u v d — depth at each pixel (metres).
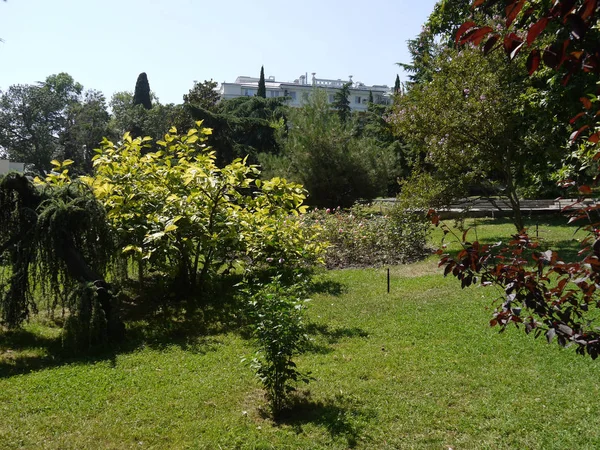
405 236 12.64
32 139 51.06
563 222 18.25
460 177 13.46
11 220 6.74
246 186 8.71
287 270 9.52
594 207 2.34
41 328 7.32
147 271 9.98
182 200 8.37
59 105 52.81
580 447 3.83
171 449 3.93
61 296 6.77
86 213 6.77
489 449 3.87
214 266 9.27
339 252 12.56
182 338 6.95
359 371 5.47
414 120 13.57
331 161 20.88
